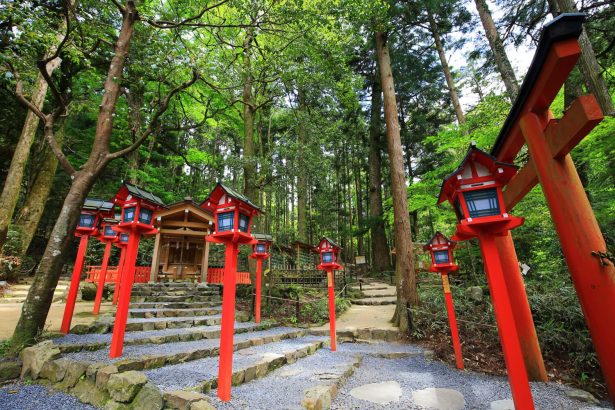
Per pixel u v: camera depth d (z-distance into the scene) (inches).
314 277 472.7
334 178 1059.3
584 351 181.0
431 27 483.2
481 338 220.8
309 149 381.1
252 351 183.8
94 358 137.4
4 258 367.6
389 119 335.3
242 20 266.1
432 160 672.4
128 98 389.4
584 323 195.2
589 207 85.8
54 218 596.7
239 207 127.1
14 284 378.6
